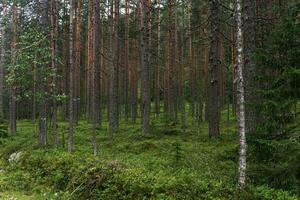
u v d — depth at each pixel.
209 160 14.98
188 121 31.84
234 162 14.73
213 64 21.06
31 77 20.64
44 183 14.70
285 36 11.34
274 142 10.88
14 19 29.14
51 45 22.08
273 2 17.91
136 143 20.48
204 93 35.28
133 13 36.66
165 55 35.12
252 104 11.60
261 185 11.11
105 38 38.81
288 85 11.13
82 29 36.59
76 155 16.77
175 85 33.34
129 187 11.54
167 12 31.81
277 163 11.65
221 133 23.22
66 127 30.08
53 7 27.73
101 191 12.01
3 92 40.50
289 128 11.66
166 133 24.53
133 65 36.47
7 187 14.50
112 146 20.58
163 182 11.26
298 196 10.21
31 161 16.84
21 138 26.38
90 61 30.17
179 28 35.41
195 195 10.55
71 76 19.62
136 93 36.22
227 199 10.21
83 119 37.94
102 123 33.47
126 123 31.84
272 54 11.75
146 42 24.61
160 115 37.66
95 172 12.91
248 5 16.23
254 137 11.66
